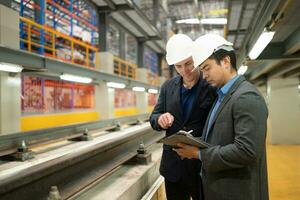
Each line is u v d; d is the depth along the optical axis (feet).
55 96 27.50
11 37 16.67
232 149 4.44
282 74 30.30
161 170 7.29
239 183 4.67
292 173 18.78
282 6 10.45
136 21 33.55
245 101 4.50
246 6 20.29
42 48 21.01
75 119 30.35
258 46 14.79
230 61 5.00
